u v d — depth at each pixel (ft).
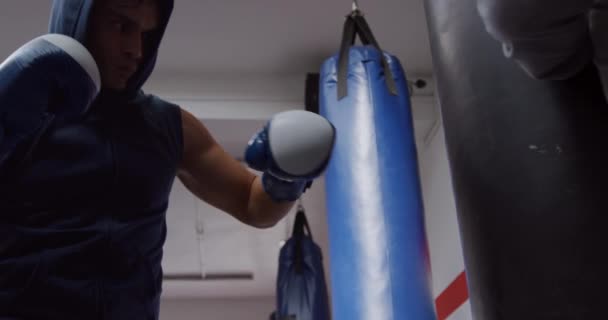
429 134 12.98
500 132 3.85
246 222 4.04
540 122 3.76
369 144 7.84
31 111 2.68
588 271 3.38
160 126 3.58
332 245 7.48
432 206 13.10
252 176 4.16
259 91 12.32
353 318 6.86
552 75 3.73
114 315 2.90
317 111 11.55
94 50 3.31
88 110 3.20
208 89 12.29
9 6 10.73
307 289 12.04
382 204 7.33
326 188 7.94
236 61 12.20
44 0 10.63
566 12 3.24
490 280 3.71
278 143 3.47
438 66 4.45
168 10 3.61
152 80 12.30
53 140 3.05
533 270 3.51
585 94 3.78
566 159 3.63
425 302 6.87
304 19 11.25
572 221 3.50
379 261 6.98
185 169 4.00
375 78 8.45
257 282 20.39
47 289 2.77
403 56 12.19
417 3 10.97
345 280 7.09
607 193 3.52
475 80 4.06
